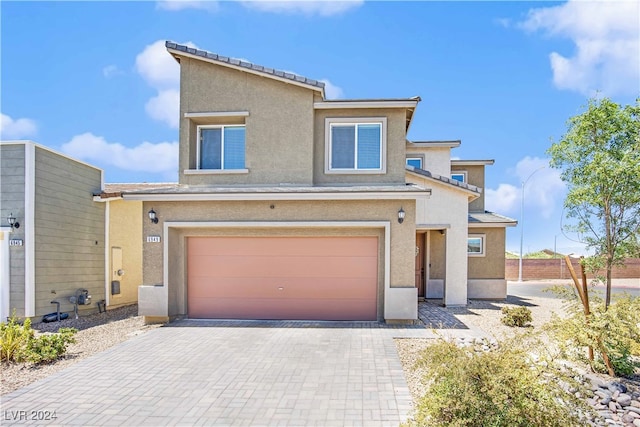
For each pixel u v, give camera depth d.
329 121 13.30
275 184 13.12
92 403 6.18
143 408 6.00
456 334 10.42
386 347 9.06
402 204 11.59
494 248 18.98
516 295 22.33
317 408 5.96
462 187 15.77
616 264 9.31
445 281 15.77
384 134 13.12
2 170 12.75
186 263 12.56
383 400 6.23
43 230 13.17
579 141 9.10
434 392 4.82
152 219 12.04
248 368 7.70
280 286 12.26
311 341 9.61
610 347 7.08
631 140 8.65
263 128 13.28
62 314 13.73
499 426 4.20
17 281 12.54
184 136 13.55
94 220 15.84
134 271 18.45
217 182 13.38
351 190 11.30
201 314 12.46
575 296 7.73
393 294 11.47
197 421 5.58
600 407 6.05
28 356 8.02
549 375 5.02
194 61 13.65
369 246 12.08
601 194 8.80
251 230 12.27
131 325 11.93
